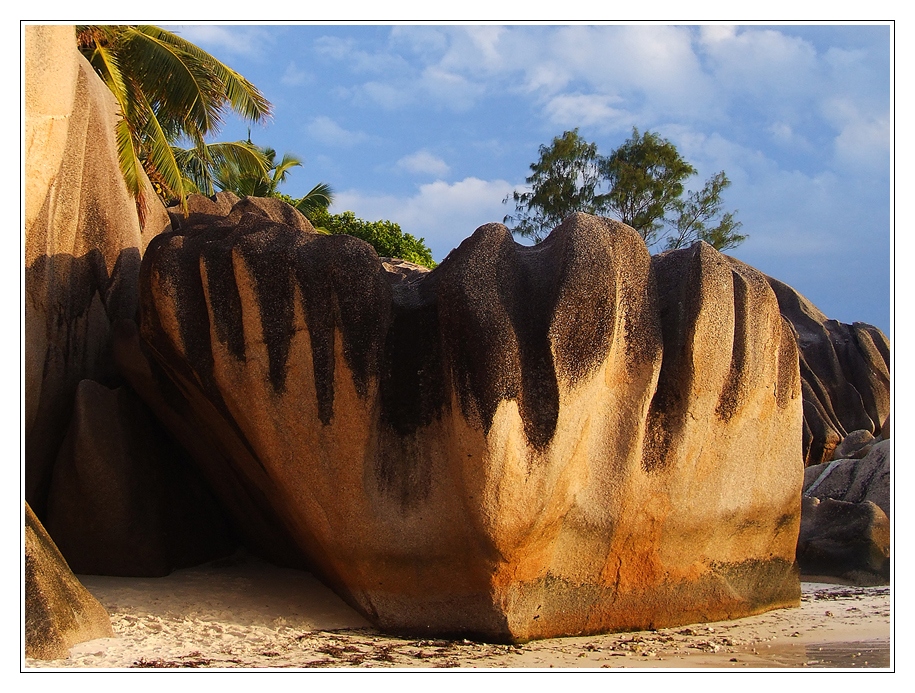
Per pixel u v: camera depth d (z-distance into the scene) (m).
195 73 15.52
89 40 14.23
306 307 7.89
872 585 12.34
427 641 7.50
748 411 9.16
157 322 8.34
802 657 7.38
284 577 9.41
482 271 7.71
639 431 8.17
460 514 7.52
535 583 7.71
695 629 8.55
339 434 7.77
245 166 22.23
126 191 11.27
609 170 31.61
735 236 31.77
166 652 6.73
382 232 28.88
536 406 7.50
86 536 9.07
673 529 8.59
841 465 15.63
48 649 6.42
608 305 7.82
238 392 7.98
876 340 23.16
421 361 7.92
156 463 9.69
